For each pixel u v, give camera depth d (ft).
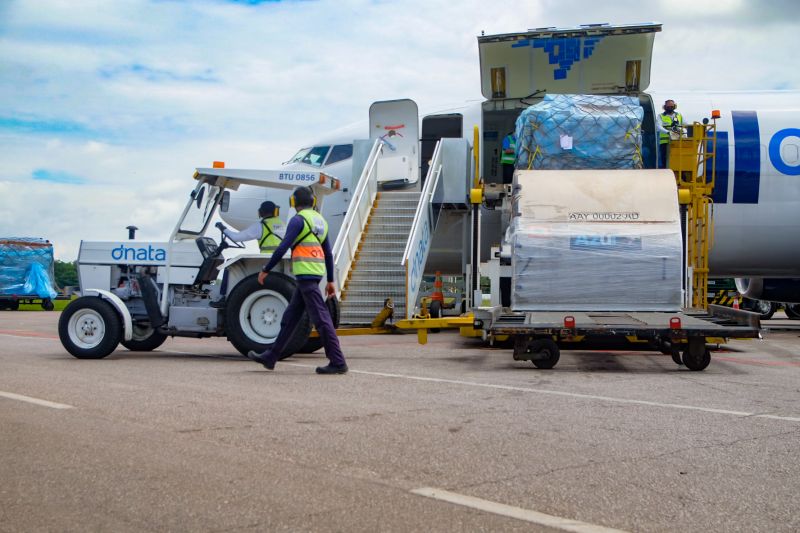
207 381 20.98
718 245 46.75
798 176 45.24
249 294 27.12
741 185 45.39
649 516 9.53
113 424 14.51
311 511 9.49
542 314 27.81
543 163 35.73
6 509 9.52
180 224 29.17
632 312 28.12
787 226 45.70
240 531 8.78
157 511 9.45
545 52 43.37
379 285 33.30
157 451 12.38
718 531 9.04
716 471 11.73
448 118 48.47
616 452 12.85
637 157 35.29
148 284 28.68
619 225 28.32
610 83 44.39
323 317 22.88
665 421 15.71
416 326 28.89
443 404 17.38
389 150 43.75
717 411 17.04
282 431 13.98
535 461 12.11
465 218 43.45
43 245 99.86
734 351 35.76
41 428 14.11
